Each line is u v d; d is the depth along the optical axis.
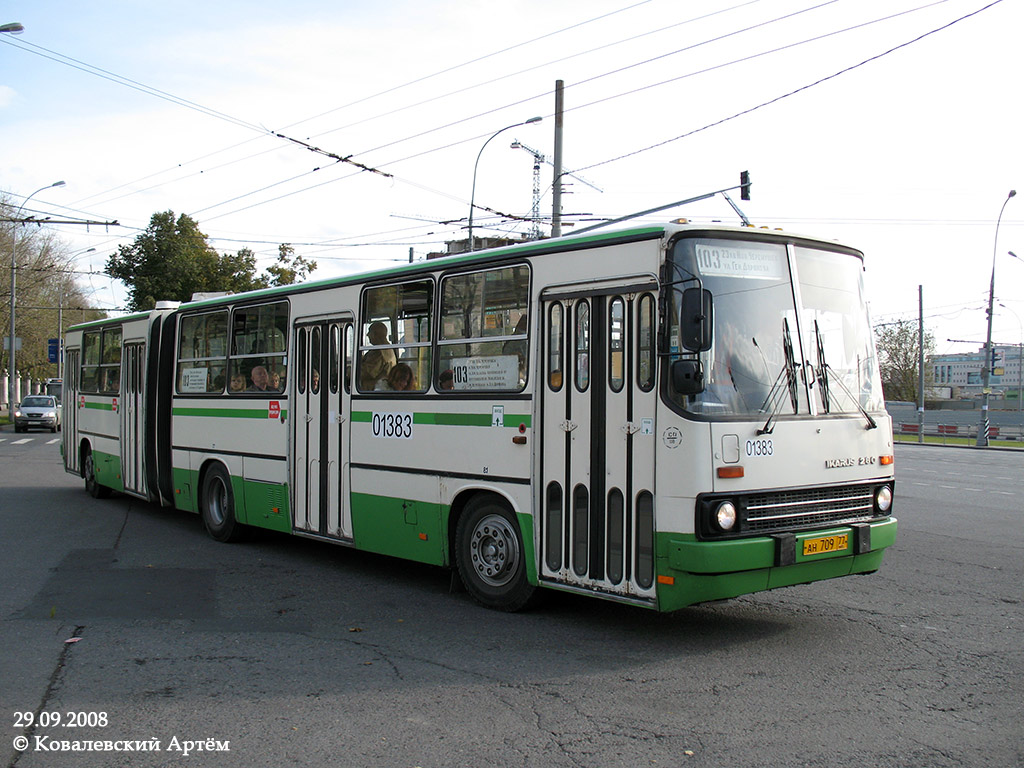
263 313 10.65
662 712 5.17
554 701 5.36
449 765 4.45
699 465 6.08
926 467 25.09
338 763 4.48
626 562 6.49
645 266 6.46
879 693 5.50
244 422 10.84
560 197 18.83
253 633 6.93
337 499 9.32
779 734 4.83
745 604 7.85
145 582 8.81
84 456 15.99
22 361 58.88
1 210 44.56
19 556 10.14
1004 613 7.52
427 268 8.34
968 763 4.45
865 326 7.31
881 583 8.71
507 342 7.48
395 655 6.33
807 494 6.57
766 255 6.74
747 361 6.45
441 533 8.07
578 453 6.85
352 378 9.16
